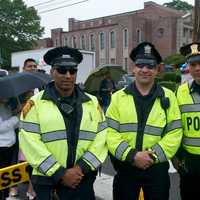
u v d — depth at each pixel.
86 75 22.52
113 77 14.16
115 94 3.94
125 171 3.90
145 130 3.80
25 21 56.72
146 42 3.87
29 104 3.53
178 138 3.82
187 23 61.75
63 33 70.19
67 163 3.48
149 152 3.73
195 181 4.05
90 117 3.56
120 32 61.03
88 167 3.48
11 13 56.31
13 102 5.62
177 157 4.16
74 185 3.44
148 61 3.78
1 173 4.36
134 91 3.85
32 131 3.46
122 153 3.76
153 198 3.87
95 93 13.20
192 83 4.02
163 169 3.87
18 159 5.48
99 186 6.60
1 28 56.06
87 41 66.19
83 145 3.52
